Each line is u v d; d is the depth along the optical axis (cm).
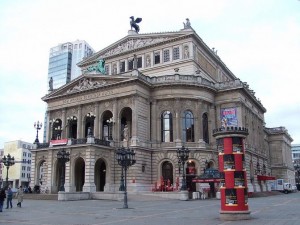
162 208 3381
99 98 6500
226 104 6750
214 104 6794
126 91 6172
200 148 6097
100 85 6462
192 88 6356
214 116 6738
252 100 7738
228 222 2072
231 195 2248
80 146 5656
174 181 5931
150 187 5978
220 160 2389
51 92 7194
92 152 5569
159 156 6128
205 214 2648
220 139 2411
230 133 2345
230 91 6706
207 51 7731
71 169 5728
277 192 8588
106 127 6712
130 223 2120
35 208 3528
